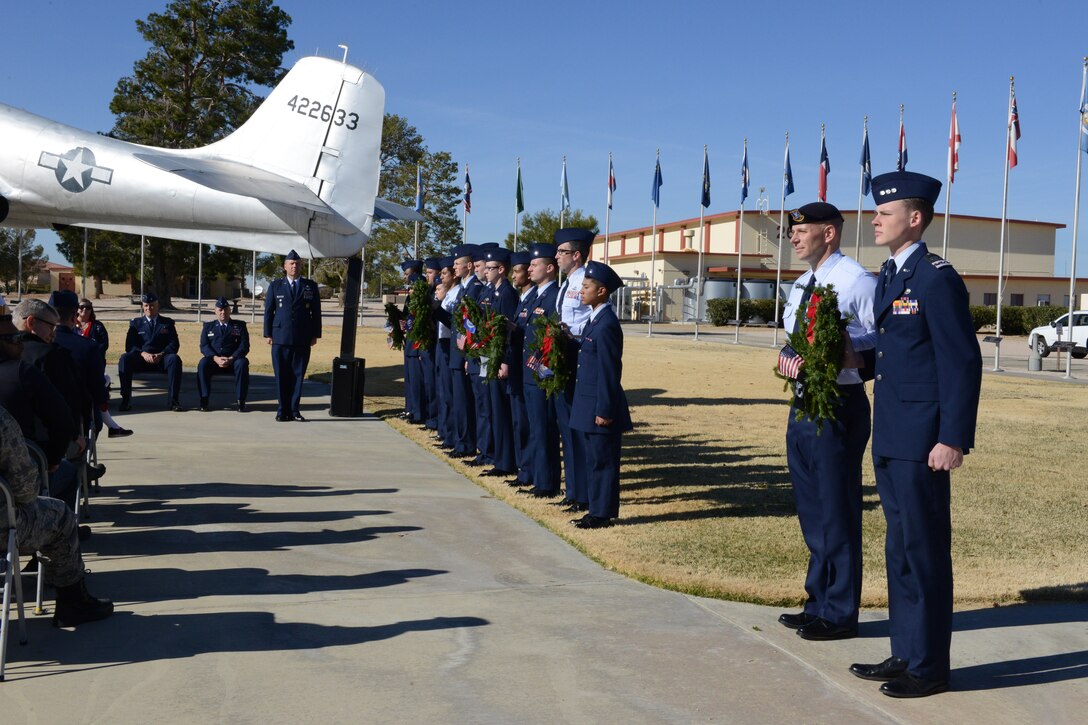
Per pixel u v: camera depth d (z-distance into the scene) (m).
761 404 14.59
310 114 12.91
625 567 5.47
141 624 4.43
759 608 4.87
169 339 12.61
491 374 7.70
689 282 52.72
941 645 3.79
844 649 4.29
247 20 49.69
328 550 5.85
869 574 5.51
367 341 28.23
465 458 9.30
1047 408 14.97
